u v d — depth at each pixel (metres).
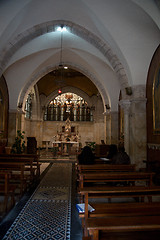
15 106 13.41
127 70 9.02
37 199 5.39
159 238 2.29
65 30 9.73
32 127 22.05
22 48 10.43
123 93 9.58
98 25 8.26
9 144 13.20
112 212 2.80
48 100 23.33
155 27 7.25
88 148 6.13
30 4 7.31
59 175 8.62
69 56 13.01
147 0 5.99
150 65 8.56
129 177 4.57
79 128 24.02
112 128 13.78
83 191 3.03
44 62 13.06
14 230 3.58
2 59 8.77
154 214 2.74
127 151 9.41
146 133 8.73
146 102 8.81
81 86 22.05
